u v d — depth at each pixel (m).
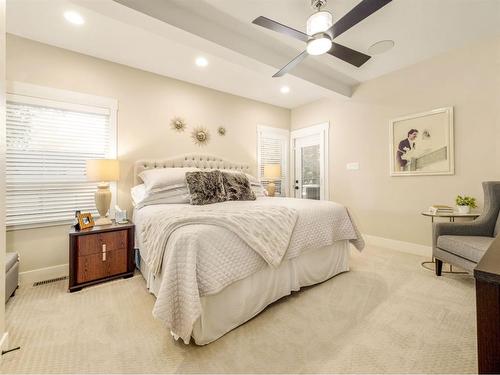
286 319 1.69
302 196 4.87
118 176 2.65
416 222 3.16
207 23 2.27
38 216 2.49
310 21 1.92
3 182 1.31
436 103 2.94
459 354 1.34
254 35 2.53
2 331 1.33
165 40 2.54
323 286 2.22
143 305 1.90
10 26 2.27
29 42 2.46
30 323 1.66
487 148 2.57
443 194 2.90
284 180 4.95
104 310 1.83
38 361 1.31
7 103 2.34
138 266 2.65
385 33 2.49
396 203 3.36
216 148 3.94
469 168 2.69
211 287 1.41
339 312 1.78
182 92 3.57
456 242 2.14
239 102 4.24
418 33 2.49
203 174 2.89
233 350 1.39
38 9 2.06
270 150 4.73
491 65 2.54
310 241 2.13
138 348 1.41
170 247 1.48
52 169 2.57
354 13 1.67
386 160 3.46
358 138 3.81
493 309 0.53
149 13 1.93
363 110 3.73
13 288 2.03
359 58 2.29
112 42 2.57
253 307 1.71
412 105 3.17
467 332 1.53
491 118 2.54
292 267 2.04
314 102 4.51
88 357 1.34
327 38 1.90
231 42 2.43
